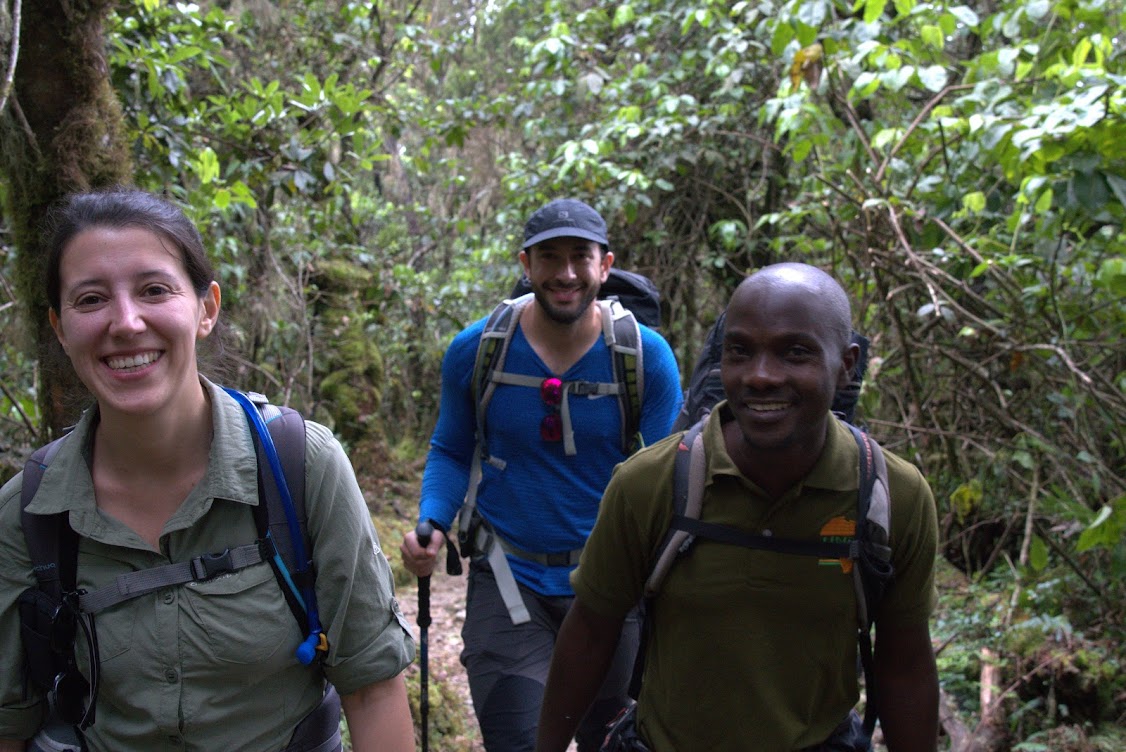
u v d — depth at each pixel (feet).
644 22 22.54
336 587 5.41
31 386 15.75
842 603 5.68
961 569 18.93
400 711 5.73
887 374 18.04
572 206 9.40
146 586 5.11
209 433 5.41
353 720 5.69
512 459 9.72
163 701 5.10
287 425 5.48
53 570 5.13
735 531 5.68
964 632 15.20
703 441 5.88
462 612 19.81
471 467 10.12
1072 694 13.00
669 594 5.87
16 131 10.00
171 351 5.15
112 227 5.06
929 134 15.92
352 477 5.60
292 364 24.17
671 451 5.94
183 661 5.09
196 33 16.84
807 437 5.52
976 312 17.26
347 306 29.30
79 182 10.08
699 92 23.88
